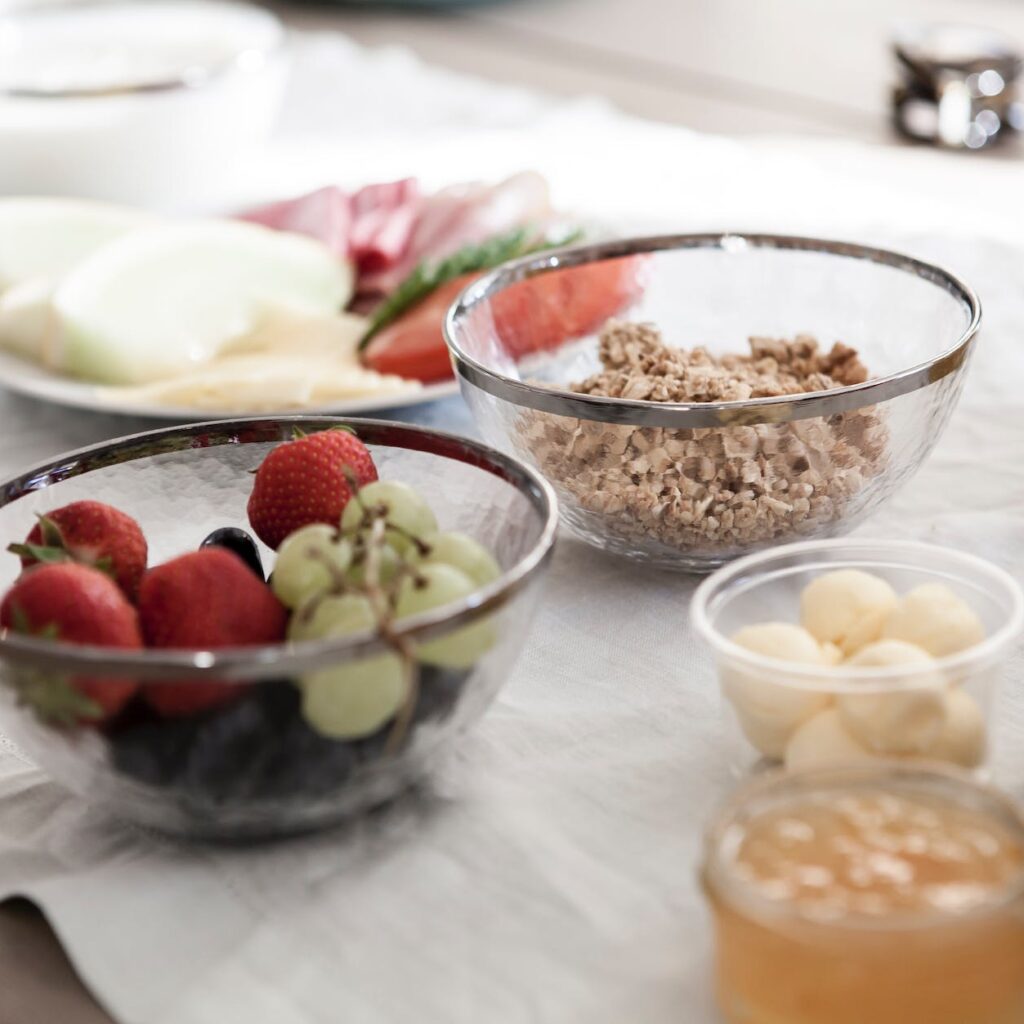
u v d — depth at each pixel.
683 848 0.58
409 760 0.57
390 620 0.54
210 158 1.46
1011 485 0.88
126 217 1.31
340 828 0.60
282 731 0.53
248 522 0.72
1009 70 1.58
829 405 0.71
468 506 0.68
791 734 0.57
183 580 0.57
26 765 0.67
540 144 1.61
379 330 1.08
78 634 0.56
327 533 0.60
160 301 1.12
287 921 0.55
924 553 0.63
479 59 2.08
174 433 0.70
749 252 0.94
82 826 0.62
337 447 0.67
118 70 1.60
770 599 0.63
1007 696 0.66
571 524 0.79
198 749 0.54
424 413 1.02
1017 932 0.43
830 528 0.76
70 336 1.06
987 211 1.35
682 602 0.77
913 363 0.88
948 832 0.47
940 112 1.59
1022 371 1.03
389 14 2.34
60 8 1.80
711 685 0.69
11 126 1.38
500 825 0.60
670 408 0.70
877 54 1.95
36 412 1.09
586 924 0.54
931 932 0.42
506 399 0.75
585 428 0.73
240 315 1.14
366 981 0.52
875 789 0.49
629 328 0.88
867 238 1.28
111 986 0.53
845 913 0.44
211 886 0.57
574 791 0.62
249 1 2.50
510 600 0.55
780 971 0.44
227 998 0.52
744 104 1.80
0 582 0.64
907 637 0.59
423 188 1.49
